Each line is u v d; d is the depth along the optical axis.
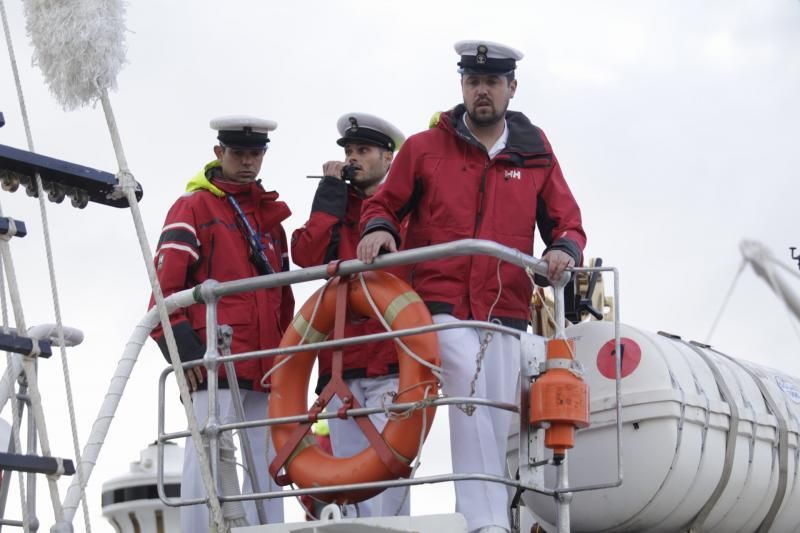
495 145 6.80
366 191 7.73
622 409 6.89
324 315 6.44
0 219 5.62
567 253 6.22
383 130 7.71
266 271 7.46
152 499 7.15
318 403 6.16
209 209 7.44
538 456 5.88
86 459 6.02
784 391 7.77
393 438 6.09
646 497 6.84
